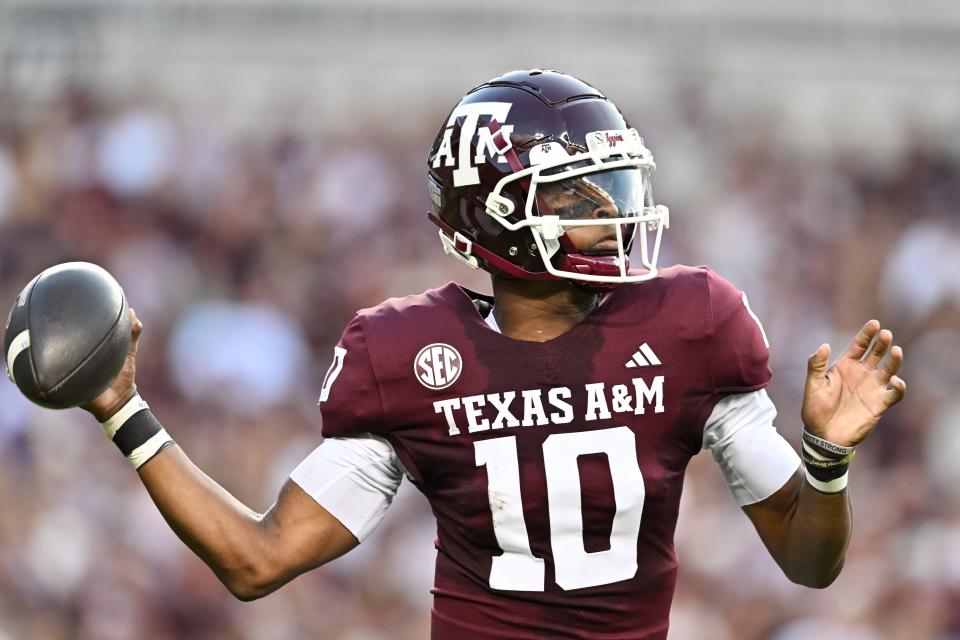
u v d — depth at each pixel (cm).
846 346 3359
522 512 847
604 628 853
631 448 848
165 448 890
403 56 3712
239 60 3659
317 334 3212
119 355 863
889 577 2483
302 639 2339
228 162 3466
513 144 878
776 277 3484
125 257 3269
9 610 2450
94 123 3488
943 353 3225
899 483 2755
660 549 866
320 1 3691
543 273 880
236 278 3281
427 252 3416
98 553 2489
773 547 900
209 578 2397
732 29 3825
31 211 3381
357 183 3453
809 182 3681
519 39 3753
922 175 3738
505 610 855
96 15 3622
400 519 2414
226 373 2920
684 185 3616
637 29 3797
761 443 874
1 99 3519
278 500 899
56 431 2622
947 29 3862
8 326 868
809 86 3816
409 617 2361
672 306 867
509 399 853
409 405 863
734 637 2353
